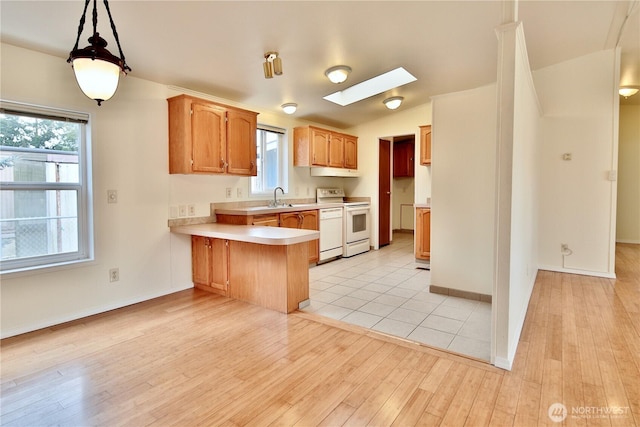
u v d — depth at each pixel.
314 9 2.50
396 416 1.65
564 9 2.89
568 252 4.33
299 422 1.62
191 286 3.79
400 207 8.46
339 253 5.45
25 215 2.68
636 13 2.99
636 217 6.11
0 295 2.51
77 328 2.70
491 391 1.84
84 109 2.88
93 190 2.96
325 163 5.40
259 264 3.19
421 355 2.25
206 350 2.33
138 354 2.28
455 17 2.75
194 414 1.68
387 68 3.70
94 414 1.68
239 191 4.34
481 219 3.41
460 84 4.34
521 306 2.71
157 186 3.43
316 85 3.98
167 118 3.49
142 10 2.27
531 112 3.18
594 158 4.14
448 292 3.63
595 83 4.05
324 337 2.53
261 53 3.05
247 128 3.93
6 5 2.08
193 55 2.96
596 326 2.66
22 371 2.07
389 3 2.52
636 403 1.72
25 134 2.65
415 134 5.53
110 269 3.10
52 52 2.64
